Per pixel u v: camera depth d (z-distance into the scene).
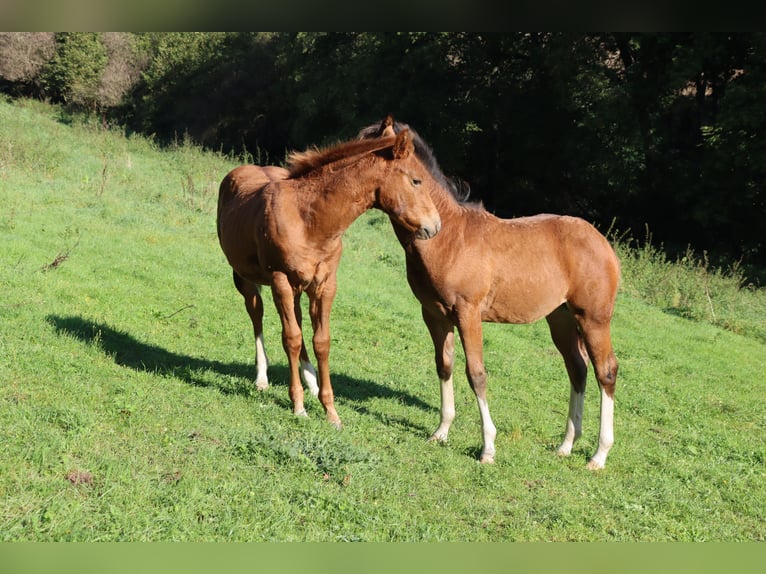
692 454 7.46
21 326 7.31
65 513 4.21
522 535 5.04
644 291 16.20
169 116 38.44
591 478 6.31
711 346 12.73
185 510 4.48
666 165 23.61
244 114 37.84
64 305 8.52
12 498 4.25
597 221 26.52
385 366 9.13
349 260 15.04
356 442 6.19
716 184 21.36
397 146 5.89
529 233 6.42
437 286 6.17
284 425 6.18
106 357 7.09
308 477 5.28
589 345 6.52
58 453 4.84
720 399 9.79
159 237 13.56
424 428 7.03
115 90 37.44
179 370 7.23
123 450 5.12
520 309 6.39
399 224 6.15
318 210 6.16
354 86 28.27
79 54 36.56
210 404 6.39
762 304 16.78
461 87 27.09
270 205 6.30
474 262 6.15
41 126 27.06
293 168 6.46
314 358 8.97
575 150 24.12
